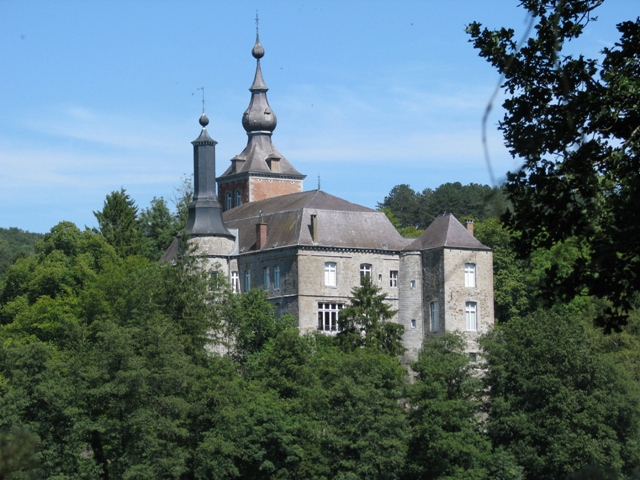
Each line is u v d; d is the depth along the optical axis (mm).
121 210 165000
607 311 37688
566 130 37469
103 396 88250
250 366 110562
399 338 117438
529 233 38531
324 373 101875
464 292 123438
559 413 96812
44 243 157625
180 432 87688
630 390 99250
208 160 130625
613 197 38344
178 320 110312
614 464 93500
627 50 38844
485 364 103375
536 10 38469
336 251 124938
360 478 90812
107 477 87312
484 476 91625
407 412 97875
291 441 92312
